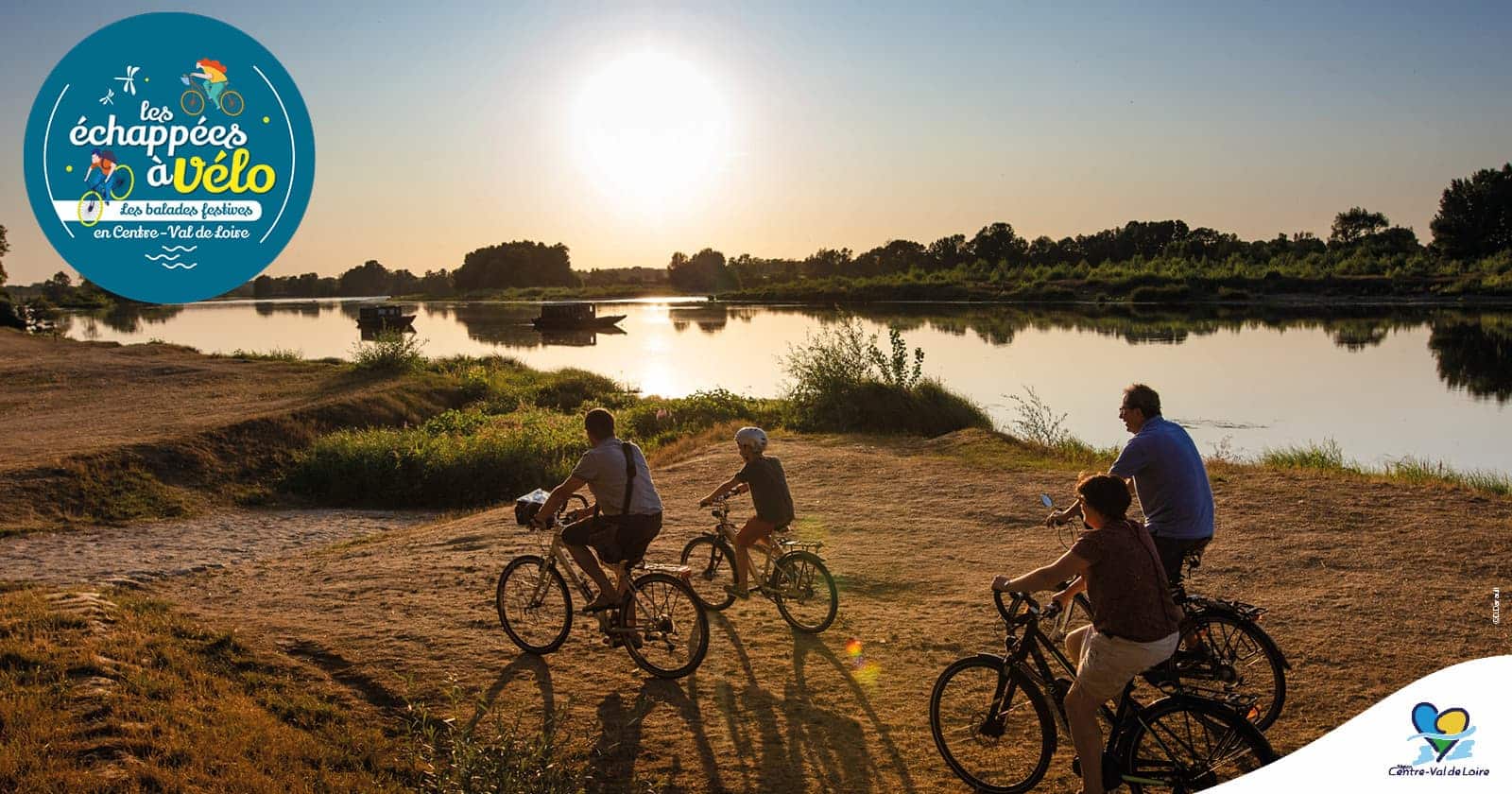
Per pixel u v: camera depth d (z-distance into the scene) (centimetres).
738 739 584
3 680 604
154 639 722
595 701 639
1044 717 501
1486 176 10425
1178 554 575
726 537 819
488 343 5762
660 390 3322
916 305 10088
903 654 713
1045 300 10531
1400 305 7438
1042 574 462
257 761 539
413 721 597
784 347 5203
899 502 1231
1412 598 785
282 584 983
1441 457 1888
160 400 2522
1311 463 1568
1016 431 2180
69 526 1456
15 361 3341
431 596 886
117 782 489
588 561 684
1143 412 599
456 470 1767
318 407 2269
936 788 527
